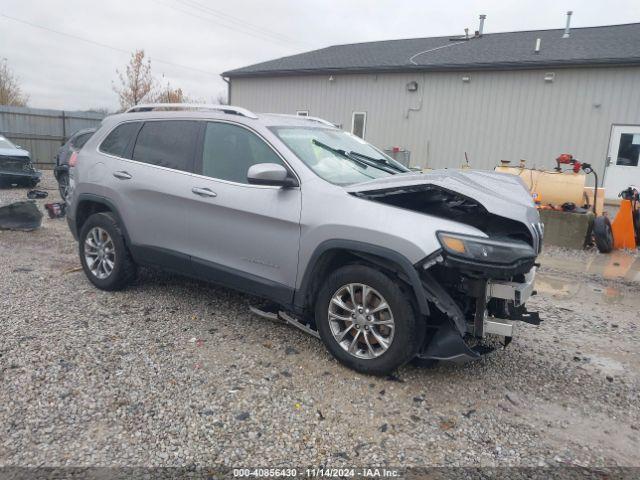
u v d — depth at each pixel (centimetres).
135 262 509
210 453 280
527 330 486
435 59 1850
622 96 1504
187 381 350
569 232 916
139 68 2847
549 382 380
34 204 853
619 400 359
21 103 3700
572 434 315
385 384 358
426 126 1847
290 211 388
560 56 1598
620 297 624
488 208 350
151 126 502
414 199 399
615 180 1545
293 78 2144
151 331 429
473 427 315
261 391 342
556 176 951
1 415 303
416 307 345
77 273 590
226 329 440
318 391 345
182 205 453
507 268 334
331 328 377
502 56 1722
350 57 2142
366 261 368
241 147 435
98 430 294
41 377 344
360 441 296
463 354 337
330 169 413
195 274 458
